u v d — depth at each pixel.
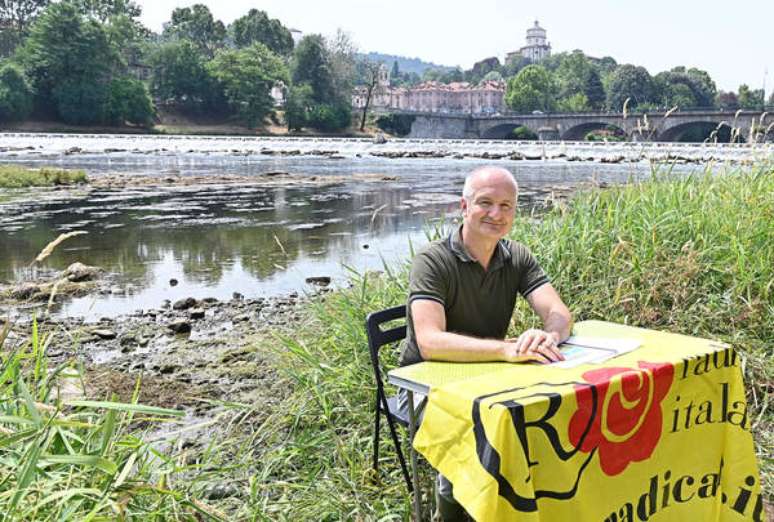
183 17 135.62
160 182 27.11
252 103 98.00
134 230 14.65
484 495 2.08
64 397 4.23
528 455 2.07
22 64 88.00
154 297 8.86
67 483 2.44
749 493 2.67
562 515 2.17
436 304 2.85
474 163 41.12
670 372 2.43
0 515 2.17
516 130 95.94
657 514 2.48
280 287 9.38
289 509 3.07
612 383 2.26
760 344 4.50
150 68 107.81
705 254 5.18
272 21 139.25
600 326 3.09
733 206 5.68
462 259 2.90
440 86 172.62
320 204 19.84
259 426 4.16
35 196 21.58
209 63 102.38
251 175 31.03
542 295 3.00
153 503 2.79
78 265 10.24
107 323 7.47
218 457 3.66
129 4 124.56
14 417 2.41
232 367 5.77
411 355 2.93
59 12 87.31
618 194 6.07
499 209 2.87
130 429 4.34
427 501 3.06
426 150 54.19
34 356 3.24
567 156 44.28
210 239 13.55
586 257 5.21
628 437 2.33
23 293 8.86
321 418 3.79
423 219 16.31
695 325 4.73
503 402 2.10
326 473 3.36
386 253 11.88
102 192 23.16
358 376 4.10
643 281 5.05
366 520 3.01
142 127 91.31
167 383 5.38
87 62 87.75
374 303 4.89
